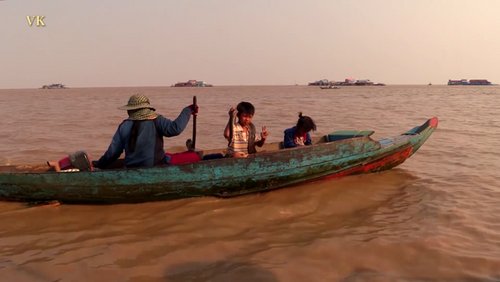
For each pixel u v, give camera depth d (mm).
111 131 12555
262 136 5840
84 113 20422
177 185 4902
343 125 14031
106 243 3857
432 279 3131
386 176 6293
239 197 5246
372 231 4102
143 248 3740
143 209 4809
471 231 4043
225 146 9891
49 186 4824
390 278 3145
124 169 4738
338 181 5961
